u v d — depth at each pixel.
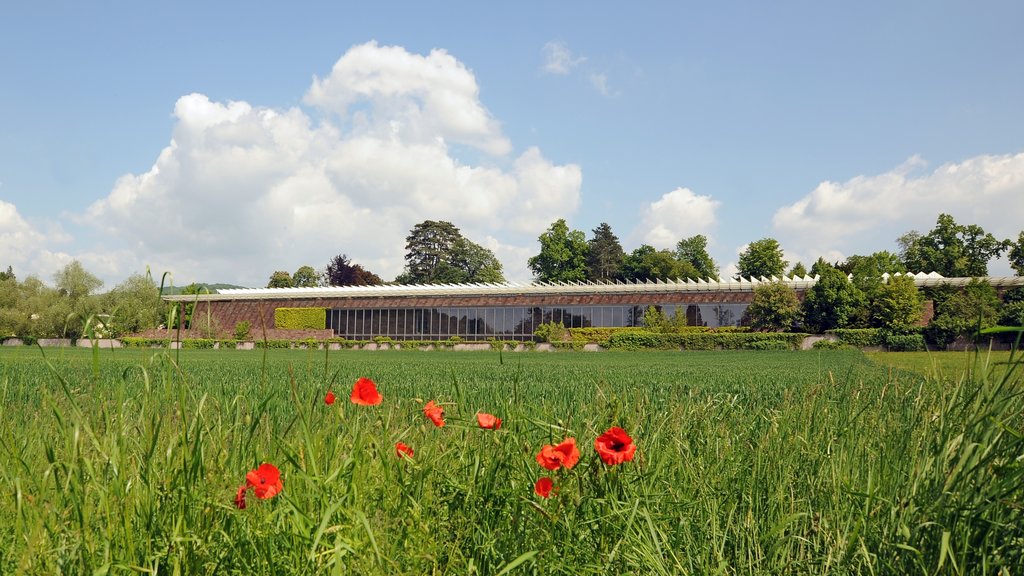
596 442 2.69
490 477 2.87
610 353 45.72
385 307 60.62
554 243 90.44
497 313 57.94
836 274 48.41
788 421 4.38
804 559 3.01
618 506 2.88
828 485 3.43
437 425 3.07
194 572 2.28
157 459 2.55
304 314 62.12
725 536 3.13
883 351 43.91
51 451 2.42
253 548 2.37
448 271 97.00
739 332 50.66
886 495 3.03
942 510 2.54
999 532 2.44
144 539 2.30
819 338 47.41
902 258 76.56
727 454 3.96
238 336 58.34
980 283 43.09
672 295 53.91
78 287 59.25
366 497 2.74
